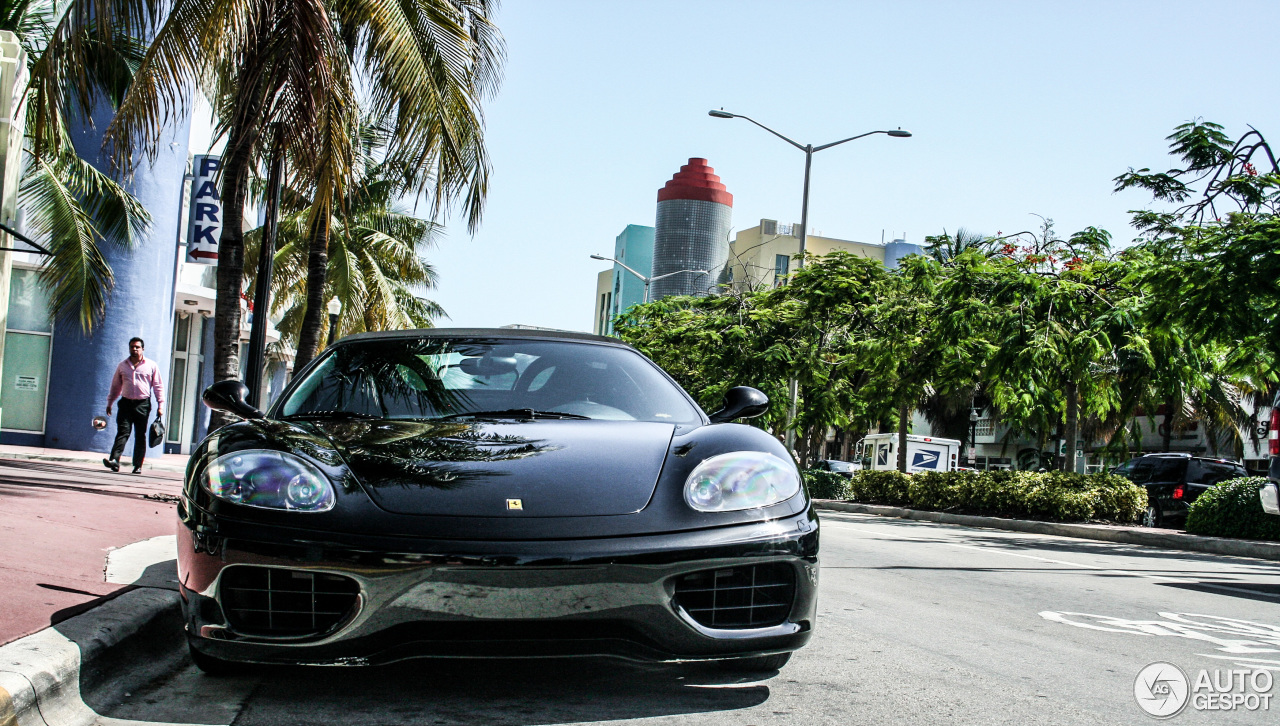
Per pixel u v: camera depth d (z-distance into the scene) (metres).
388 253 24.55
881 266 24.19
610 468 3.38
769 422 28.64
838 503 22.44
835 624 5.16
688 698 3.49
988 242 18.34
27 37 12.98
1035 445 47.75
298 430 3.58
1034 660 4.36
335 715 3.18
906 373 20.42
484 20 11.18
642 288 158.62
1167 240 12.68
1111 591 7.10
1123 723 3.36
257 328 9.83
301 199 12.83
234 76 10.00
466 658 3.06
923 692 3.69
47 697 2.98
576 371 4.46
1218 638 5.11
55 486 9.56
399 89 9.83
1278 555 11.40
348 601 3.03
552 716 3.22
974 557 9.49
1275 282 10.91
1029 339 15.61
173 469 16.64
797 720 3.26
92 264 14.16
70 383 19.69
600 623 3.08
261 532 3.08
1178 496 20.55
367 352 4.56
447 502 3.13
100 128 18.75
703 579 3.18
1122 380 16.69
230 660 3.12
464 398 4.18
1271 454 7.10
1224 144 13.92
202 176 22.09
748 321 26.61
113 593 4.20
